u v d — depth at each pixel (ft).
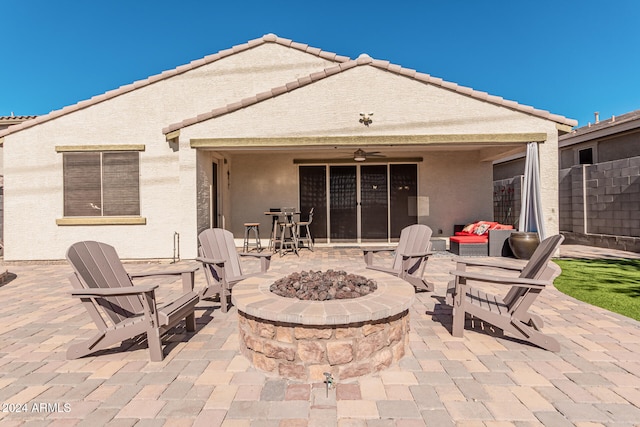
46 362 9.32
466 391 7.67
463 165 34.32
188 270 11.88
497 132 25.38
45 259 27.61
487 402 7.22
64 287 18.78
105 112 28.19
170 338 11.02
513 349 9.93
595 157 40.70
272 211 33.60
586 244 32.50
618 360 9.16
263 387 7.95
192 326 11.56
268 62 31.22
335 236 35.17
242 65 30.99
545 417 6.69
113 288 9.77
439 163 34.50
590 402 7.19
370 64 25.55
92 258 10.18
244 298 9.43
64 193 27.63
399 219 34.94
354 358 8.26
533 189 25.53
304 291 10.06
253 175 34.83
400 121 25.50
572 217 34.22
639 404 7.10
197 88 30.25
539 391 7.64
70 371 8.77
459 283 10.75
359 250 32.76
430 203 34.55
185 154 26.22
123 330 9.36
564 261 24.59
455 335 10.88
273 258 27.89
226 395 7.60
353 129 25.62
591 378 8.20
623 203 29.04
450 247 30.99
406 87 25.46
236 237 34.78
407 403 7.22
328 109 25.68
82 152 27.63
